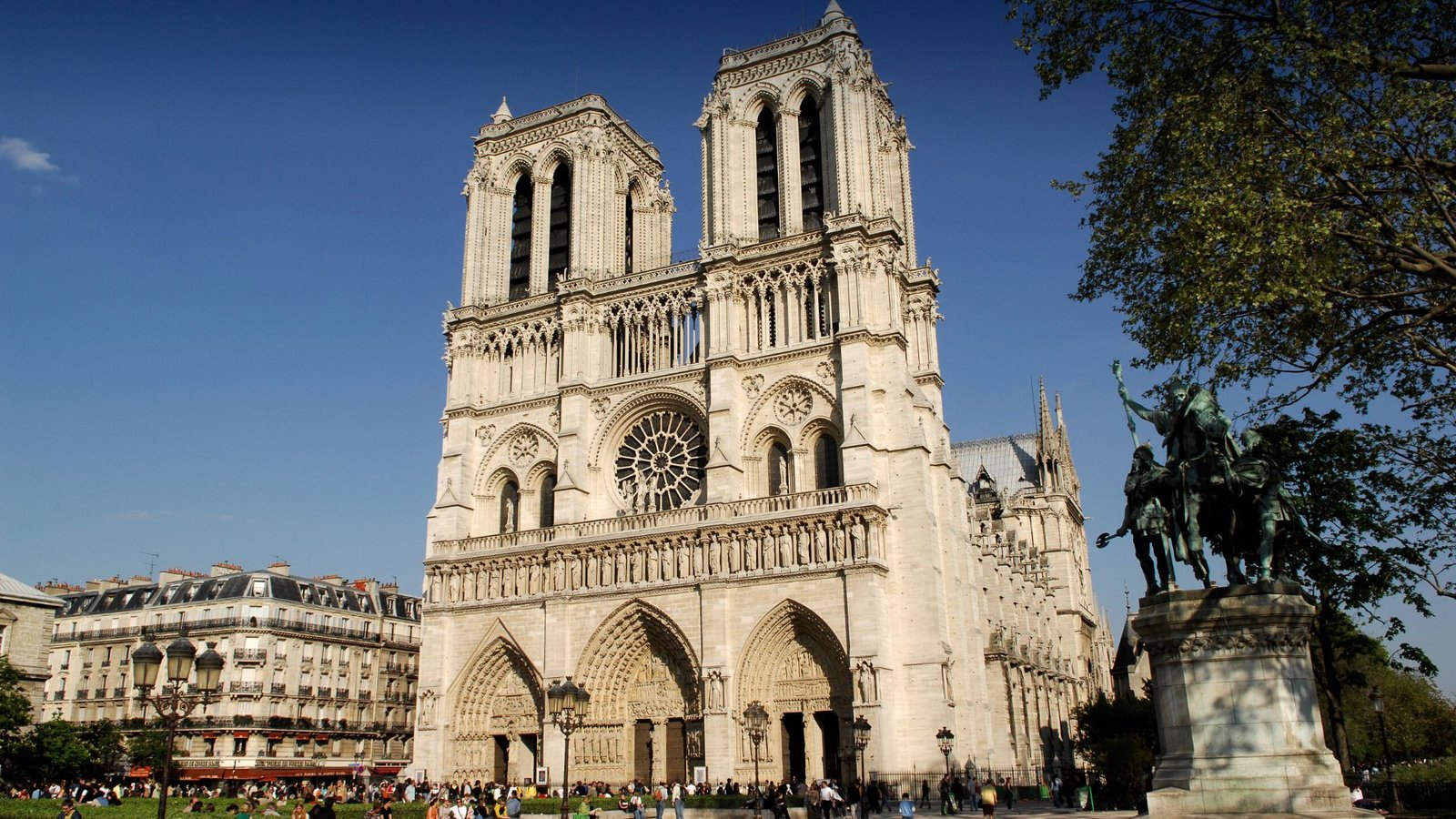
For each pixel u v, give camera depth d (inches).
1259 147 1512.1
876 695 3078.2
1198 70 1635.1
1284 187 1497.3
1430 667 2240.4
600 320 3996.1
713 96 3996.1
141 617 4773.6
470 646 3732.8
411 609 5462.6
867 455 3336.6
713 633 3316.9
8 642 3666.3
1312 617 1279.5
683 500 3708.2
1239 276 1472.7
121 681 4682.6
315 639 4773.6
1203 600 1286.9
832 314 3599.9
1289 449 2226.9
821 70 3863.2
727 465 3518.7
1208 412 1348.4
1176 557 1330.0
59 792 3331.7
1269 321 1664.6
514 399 4033.0
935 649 3196.4
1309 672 1263.5
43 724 3444.9
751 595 3329.2
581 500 3759.8
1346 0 1505.9
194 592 4749.0
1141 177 1692.9
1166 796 1232.2
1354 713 4382.4
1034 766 3961.6
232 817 2378.2
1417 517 2096.5
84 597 5098.4
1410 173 1545.3
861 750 2674.7
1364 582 2177.7
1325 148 1472.7
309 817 1905.8
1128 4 1691.7
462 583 3816.4
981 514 4867.1
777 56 3937.0
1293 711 1238.9
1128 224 1705.2
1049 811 2910.9
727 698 3250.5
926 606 3243.1
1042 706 4549.7
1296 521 1322.6
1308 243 1475.1
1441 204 1455.5
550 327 4065.0
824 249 3646.7
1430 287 1509.6
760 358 3649.1
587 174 4136.3
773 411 3617.1
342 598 5078.7
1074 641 5772.6
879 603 3191.4
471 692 3720.5
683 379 3764.8
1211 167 1534.2
